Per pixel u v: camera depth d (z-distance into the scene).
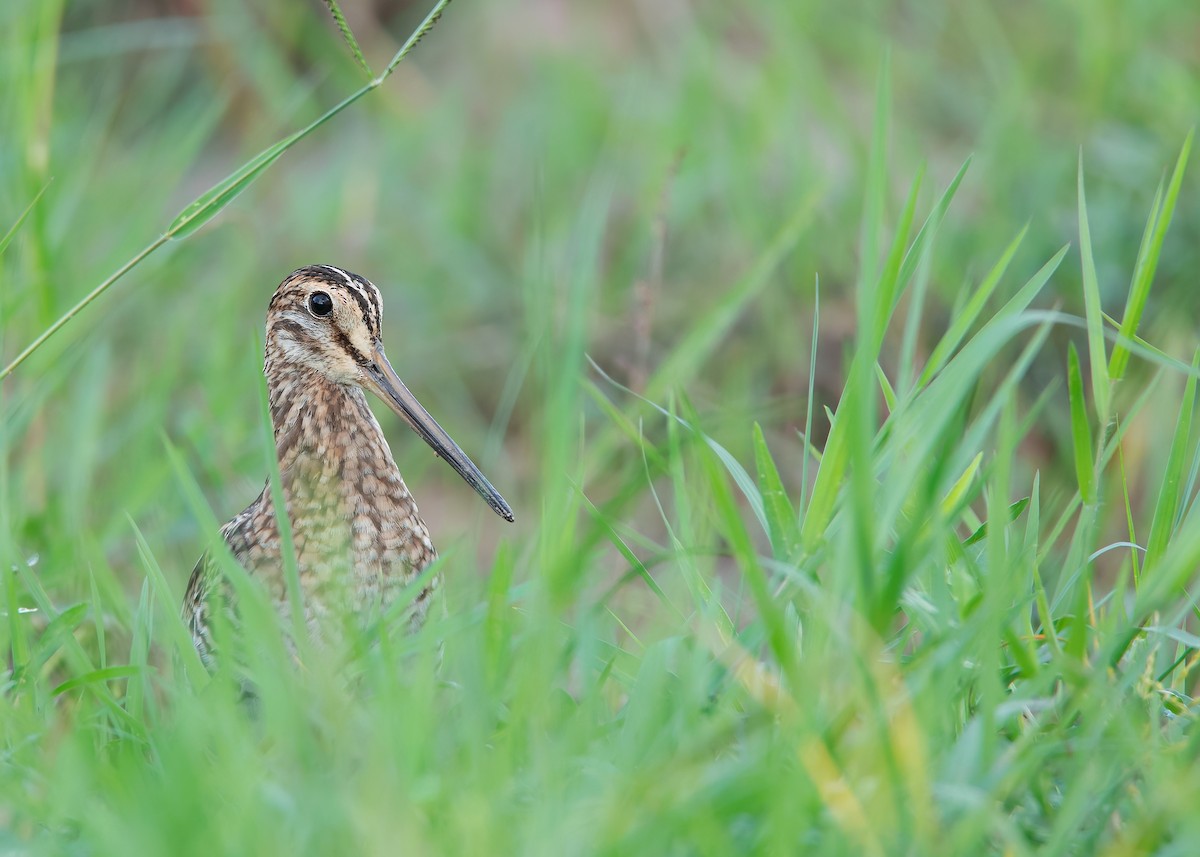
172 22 17.98
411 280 16.34
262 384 7.46
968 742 6.18
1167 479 7.47
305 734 6.50
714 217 15.77
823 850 5.73
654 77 17.84
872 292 6.81
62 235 12.44
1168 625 7.18
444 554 7.44
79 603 7.86
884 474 7.64
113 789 6.39
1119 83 15.41
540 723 6.48
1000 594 6.55
